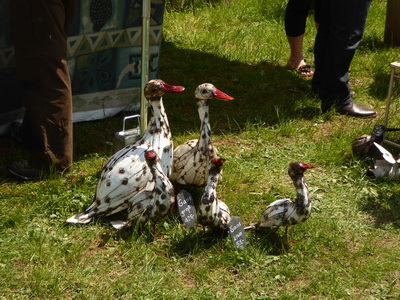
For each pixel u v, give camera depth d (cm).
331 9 646
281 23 980
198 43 880
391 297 400
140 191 452
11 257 423
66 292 395
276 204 436
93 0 599
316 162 574
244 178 542
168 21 968
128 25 628
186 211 445
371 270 425
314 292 402
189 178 478
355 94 730
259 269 421
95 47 615
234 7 1032
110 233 451
